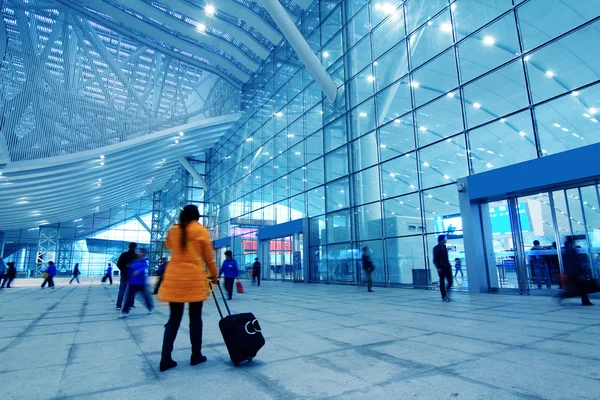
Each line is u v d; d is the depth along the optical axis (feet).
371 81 55.88
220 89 101.76
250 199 95.40
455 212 41.09
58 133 69.05
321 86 59.57
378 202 52.08
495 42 38.52
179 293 11.09
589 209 30.19
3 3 66.95
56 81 70.18
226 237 108.27
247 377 10.16
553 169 30.32
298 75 76.18
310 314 23.15
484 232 37.14
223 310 25.94
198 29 80.84
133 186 130.21
